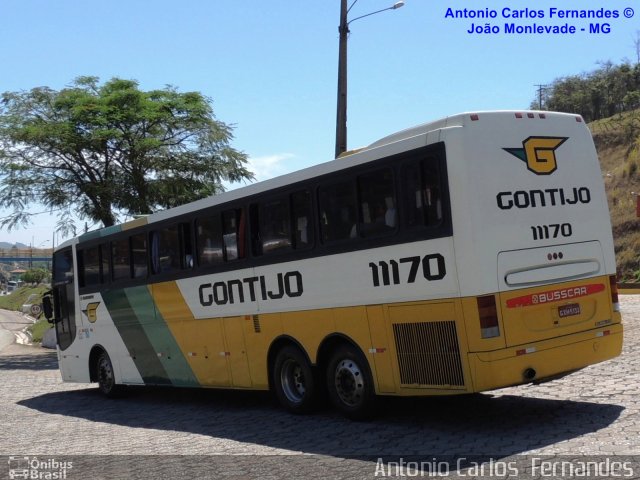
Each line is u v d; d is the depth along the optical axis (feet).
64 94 79.66
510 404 31.73
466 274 25.64
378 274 29.01
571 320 27.32
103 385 50.26
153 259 44.06
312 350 32.58
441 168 26.58
